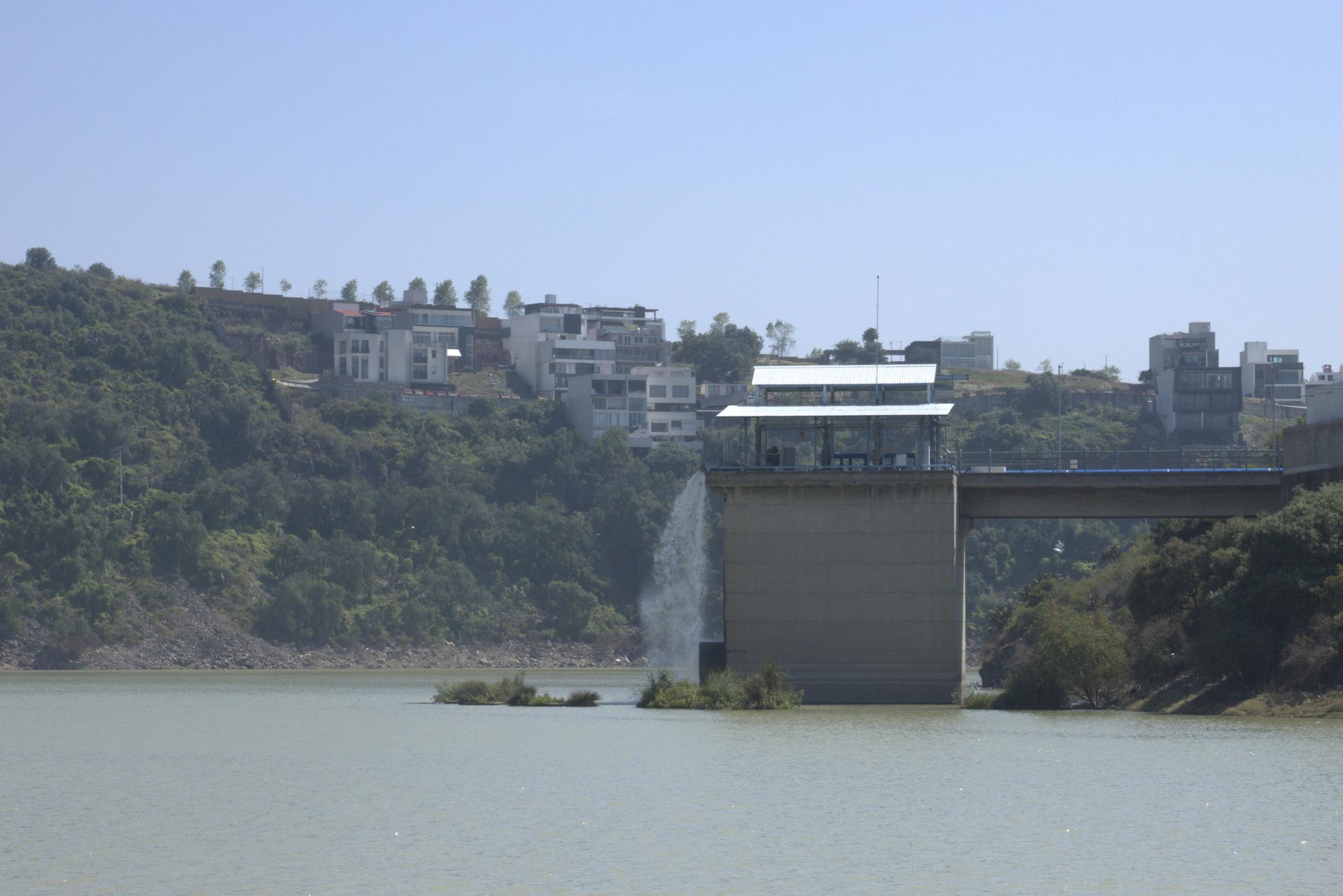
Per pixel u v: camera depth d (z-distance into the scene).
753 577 161.50
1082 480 163.00
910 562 159.50
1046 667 153.62
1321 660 132.62
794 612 160.75
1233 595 142.25
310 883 67.06
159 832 79.88
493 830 80.25
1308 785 92.50
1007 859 71.69
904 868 69.69
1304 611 137.12
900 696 158.62
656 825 81.75
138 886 66.56
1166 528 185.00
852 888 65.81
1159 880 66.81
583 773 103.19
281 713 171.12
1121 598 188.50
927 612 158.88
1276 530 139.62
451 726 142.88
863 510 160.50
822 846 75.12
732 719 143.62
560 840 77.12
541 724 143.38
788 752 113.38
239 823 82.94
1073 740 118.81
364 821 83.44
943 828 79.75
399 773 104.56
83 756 118.12
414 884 66.81
